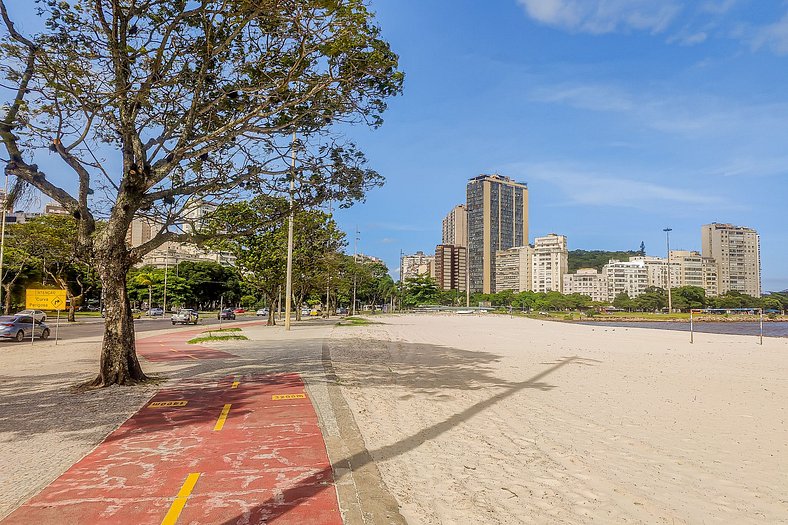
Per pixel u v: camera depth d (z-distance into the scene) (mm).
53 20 10336
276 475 5801
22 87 10438
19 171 11062
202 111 11539
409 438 7746
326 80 11484
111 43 10562
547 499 5469
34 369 15078
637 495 5672
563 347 25422
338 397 10492
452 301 137625
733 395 12180
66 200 11758
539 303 120562
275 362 16469
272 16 10414
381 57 11156
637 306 125188
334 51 10805
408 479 5941
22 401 10195
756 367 17922
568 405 10625
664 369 17078
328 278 52750
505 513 5059
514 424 8836
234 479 5680
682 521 5031
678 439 8094
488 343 27391
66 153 11305
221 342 24938
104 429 7945
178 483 5559
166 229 12977
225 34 11422
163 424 8242
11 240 42656
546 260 157125
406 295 114500
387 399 10797
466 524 4777
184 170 13062
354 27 10469
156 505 4969
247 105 12211
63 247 42875
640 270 159375
